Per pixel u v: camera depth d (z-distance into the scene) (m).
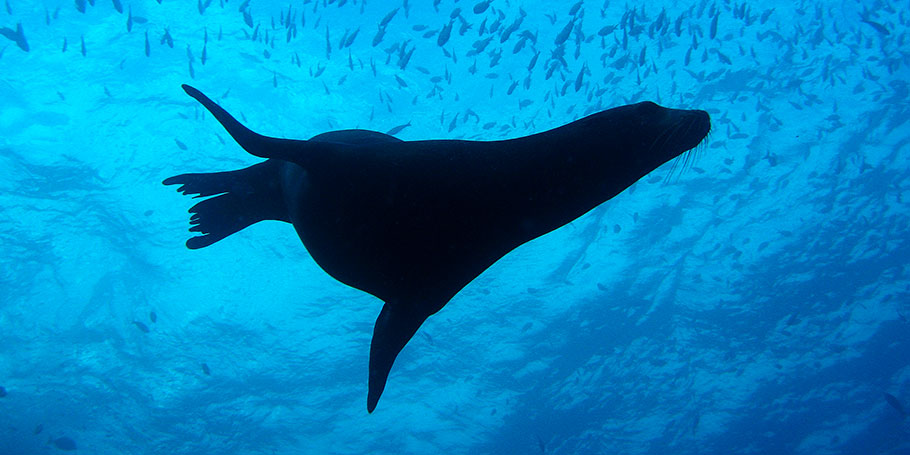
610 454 15.84
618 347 17.00
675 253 17.48
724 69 15.52
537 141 2.32
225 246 16.55
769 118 16.86
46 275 15.65
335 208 2.31
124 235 16.06
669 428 15.92
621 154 2.32
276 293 16.59
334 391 16.25
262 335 16.36
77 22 15.81
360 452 15.66
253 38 11.16
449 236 2.26
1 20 15.02
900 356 15.96
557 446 15.93
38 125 15.62
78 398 15.07
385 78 15.83
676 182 17.56
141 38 15.84
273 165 3.20
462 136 15.31
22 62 15.41
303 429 15.84
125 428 15.06
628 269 17.31
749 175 17.30
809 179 17.12
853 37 17.05
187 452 15.10
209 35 15.88
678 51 15.67
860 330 16.38
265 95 15.68
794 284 16.97
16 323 15.23
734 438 15.65
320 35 16.14
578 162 2.29
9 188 15.61
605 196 2.41
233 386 15.97
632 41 14.85
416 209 2.22
